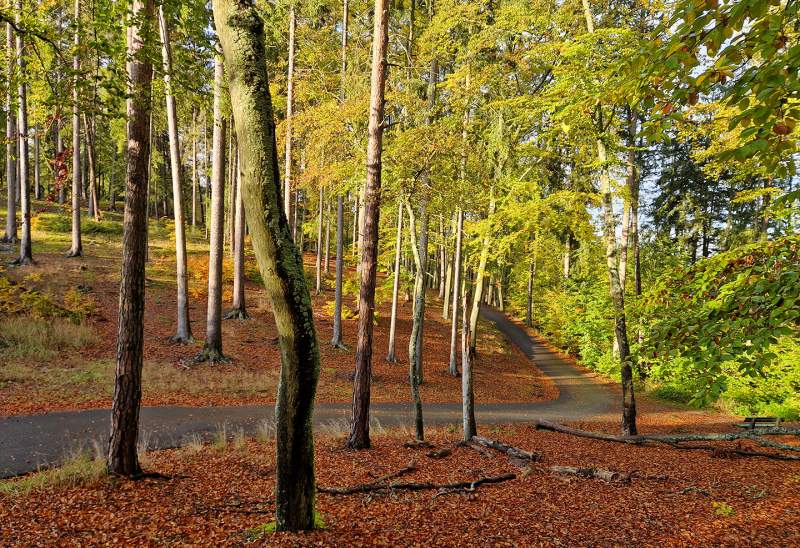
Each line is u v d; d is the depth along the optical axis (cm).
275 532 474
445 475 802
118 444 701
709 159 1181
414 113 1291
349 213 3291
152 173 4406
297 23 1866
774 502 648
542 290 3962
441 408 1641
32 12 574
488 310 4900
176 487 691
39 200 3972
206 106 740
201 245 3575
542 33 1112
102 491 644
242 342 2023
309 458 473
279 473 475
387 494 689
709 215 3116
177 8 628
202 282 2692
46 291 2020
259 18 377
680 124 1023
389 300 3484
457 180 1168
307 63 1791
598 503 658
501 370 2638
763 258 342
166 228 4138
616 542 522
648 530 555
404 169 1115
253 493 687
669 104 294
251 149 375
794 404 1470
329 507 621
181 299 1855
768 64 246
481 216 1298
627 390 1182
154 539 512
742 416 1566
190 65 649
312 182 1780
